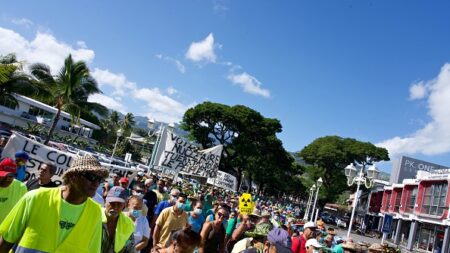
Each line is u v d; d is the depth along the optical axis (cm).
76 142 5672
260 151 6181
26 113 5203
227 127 5938
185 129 6031
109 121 8388
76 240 293
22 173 717
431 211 3741
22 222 288
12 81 3544
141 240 576
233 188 2786
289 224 1174
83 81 3766
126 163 2636
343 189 6900
